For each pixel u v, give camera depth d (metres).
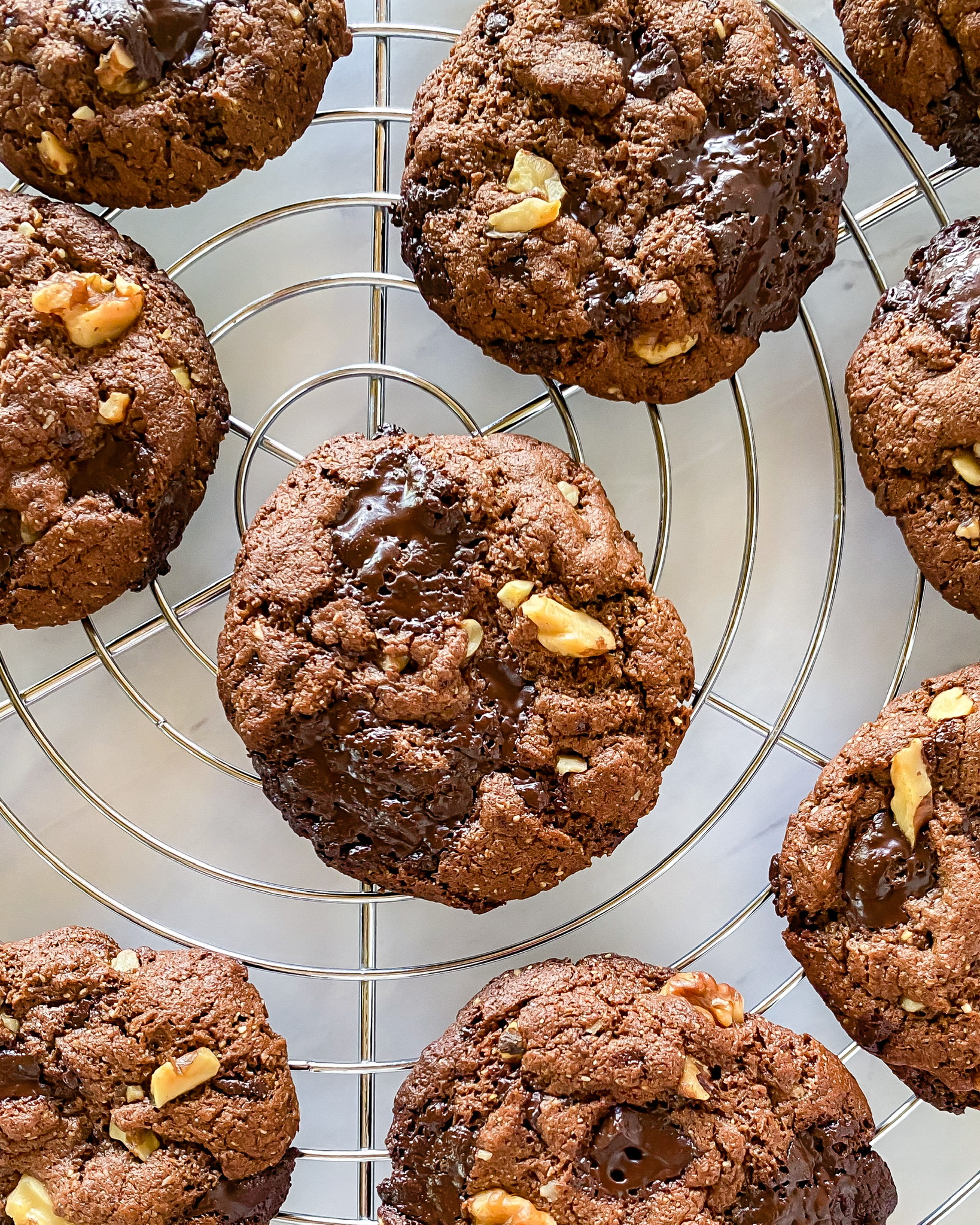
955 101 0.42
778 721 0.43
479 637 0.40
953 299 0.41
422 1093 0.41
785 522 0.45
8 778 0.44
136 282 0.41
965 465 0.41
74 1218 0.40
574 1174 0.40
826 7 0.45
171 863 0.45
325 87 0.45
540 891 0.41
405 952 0.45
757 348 0.44
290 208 0.43
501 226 0.40
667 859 0.43
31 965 0.40
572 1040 0.40
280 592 0.40
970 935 0.40
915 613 0.43
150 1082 0.40
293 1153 0.41
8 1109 0.40
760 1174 0.40
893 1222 0.45
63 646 0.44
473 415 0.45
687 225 0.40
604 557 0.40
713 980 0.41
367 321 0.45
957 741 0.41
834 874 0.41
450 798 0.40
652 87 0.40
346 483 0.40
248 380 0.45
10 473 0.40
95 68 0.40
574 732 0.40
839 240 0.45
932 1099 0.42
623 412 0.45
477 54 0.41
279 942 0.45
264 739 0.40
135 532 0.41
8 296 0.40
